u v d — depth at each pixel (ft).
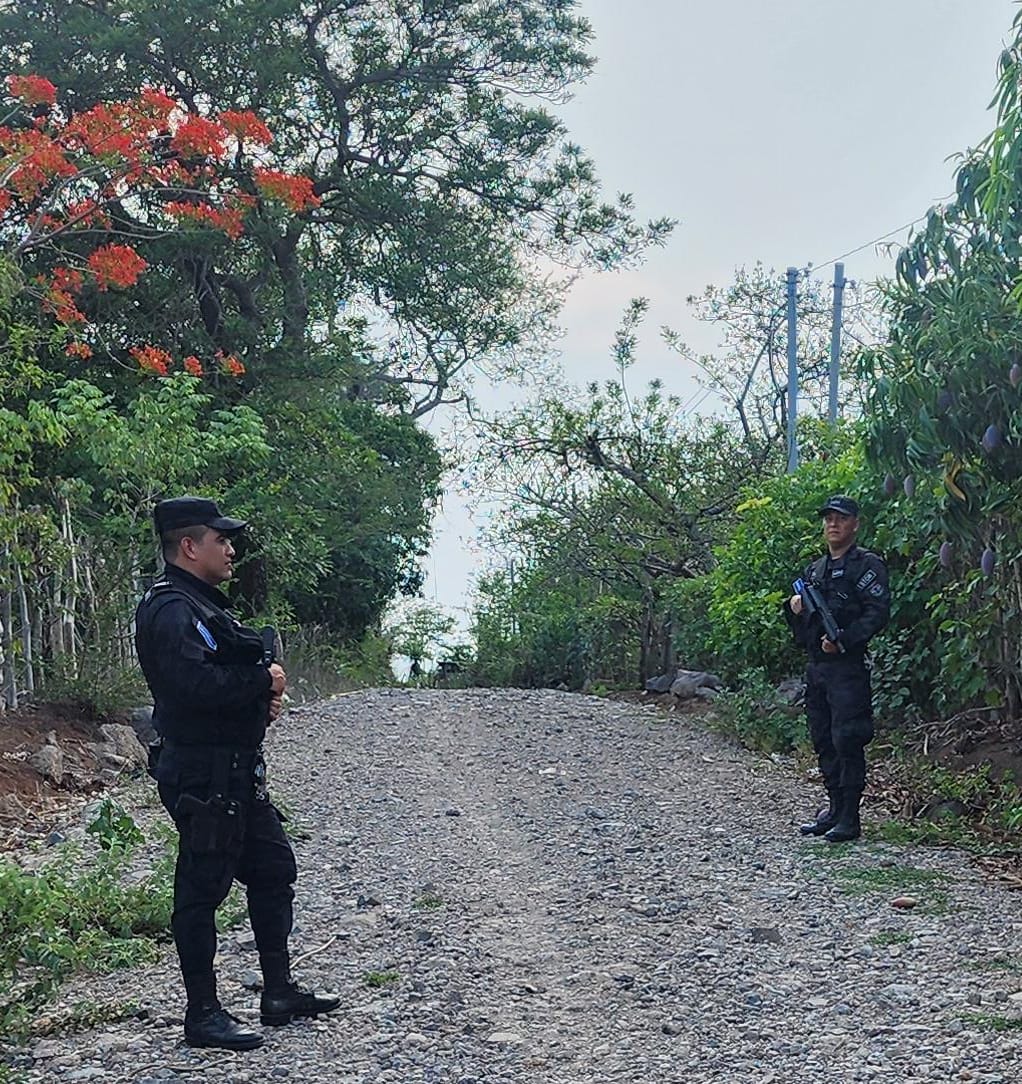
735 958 18.19
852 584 25.59
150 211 62.59
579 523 64.90
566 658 72.79
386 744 38.47
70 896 19.31
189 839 14.69
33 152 41.75
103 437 37.45
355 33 78.23
